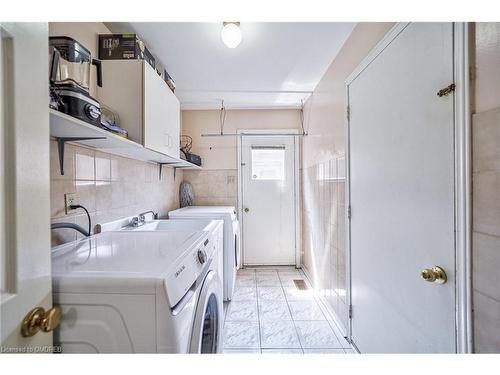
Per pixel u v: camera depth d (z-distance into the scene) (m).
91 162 1.32
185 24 1.56
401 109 1.12
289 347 1.77
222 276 2.23
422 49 0.98
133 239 1.15
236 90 2.71
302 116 3.31
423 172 0.98
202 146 3.40
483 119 0.73
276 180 3.43
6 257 0.49
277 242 3.44
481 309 0.74
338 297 1.99
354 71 1.61
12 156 0.49
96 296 0.67
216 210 2.62
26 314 0.52
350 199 1.71
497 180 0.69
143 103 1.29
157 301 0.67
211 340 1.21
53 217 1.05
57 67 0.87
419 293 1.01
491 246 0.71
